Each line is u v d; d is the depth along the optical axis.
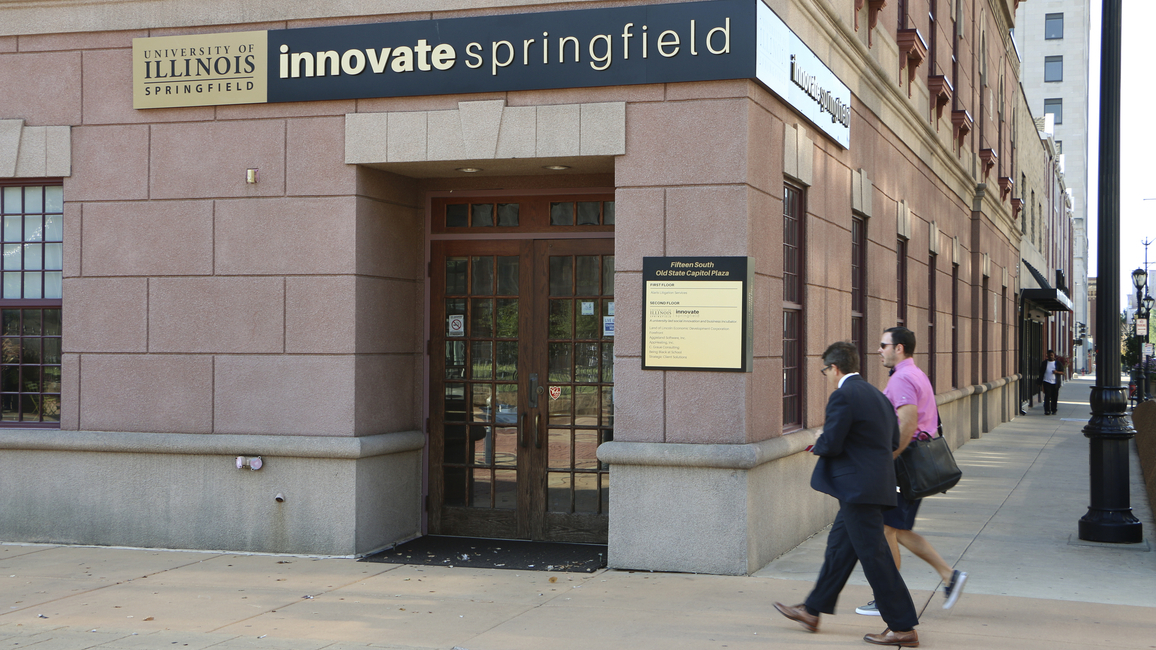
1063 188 57.50
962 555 8.85
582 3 8.27
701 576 7.89
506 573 8.09
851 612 6.82
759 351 8.26
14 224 9.58
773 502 8.63
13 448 9.26
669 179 8.06
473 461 9.62
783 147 8.82
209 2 8.97
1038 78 81.81
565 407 9.38
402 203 9.45
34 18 9.29
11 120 9.33
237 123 8.93
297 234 8.80
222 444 8.78
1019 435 22.25
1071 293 69.75
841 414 5.90
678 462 7.91
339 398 8.69
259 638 6.23
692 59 7.97
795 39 8.93
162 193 9.06
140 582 7.77
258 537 8.81
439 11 8.57
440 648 6.00
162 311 9.05
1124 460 9.59
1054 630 6.39
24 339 9.57
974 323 22.20
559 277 9.41
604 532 9.24
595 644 6.07
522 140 8.37
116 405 9.14
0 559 8.62
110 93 9.17
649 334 8.05
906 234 14.45
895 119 13.66
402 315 9.46
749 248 7.97
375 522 8.95
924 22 15.79
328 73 8.73
